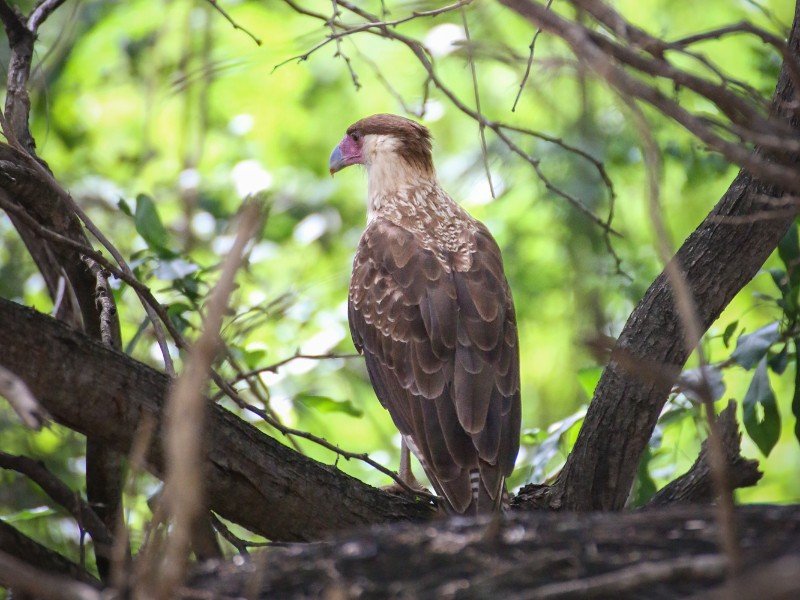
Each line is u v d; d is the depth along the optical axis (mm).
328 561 6605
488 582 6191
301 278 17234
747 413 10156
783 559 5859
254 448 8352
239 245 5395
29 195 9641
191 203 18125
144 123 19984
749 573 5844
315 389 15805
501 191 17516
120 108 20219
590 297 16984
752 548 6305
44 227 8898
